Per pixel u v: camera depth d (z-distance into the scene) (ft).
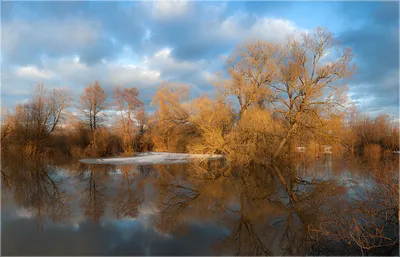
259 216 34.40
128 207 38.24
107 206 38.63
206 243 26.12
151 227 30.25
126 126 125.29
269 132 71.46
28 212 35.55
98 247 24.68
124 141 110.22
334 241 23.58
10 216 33.83
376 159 78.64
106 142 107.55
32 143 94.22
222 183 55.83
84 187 51.39
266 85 81.00
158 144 123.13
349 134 108.47
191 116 84.28
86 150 103.19
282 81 76.38
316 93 67.92
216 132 75.46
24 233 28.02
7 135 102.22
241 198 43.96
